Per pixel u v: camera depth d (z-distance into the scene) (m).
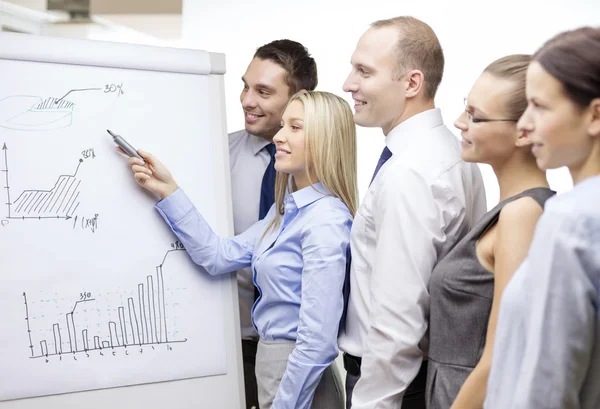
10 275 1.52
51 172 1.57
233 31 2.82
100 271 1.59
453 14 2.74
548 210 0.82
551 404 0.81
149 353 1.63
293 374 1.54
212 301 1.71
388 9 2.77
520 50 2.71
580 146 0.85
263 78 1.98
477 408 1.12
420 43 1.49
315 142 1.62
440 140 1.50
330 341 1.54
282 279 1.62
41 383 1.53
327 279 1.54
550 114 0.86
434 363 1.32
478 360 1.25
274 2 2.81
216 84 1.78
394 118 1.54
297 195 1.64
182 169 1.71
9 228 1.52
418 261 1.39
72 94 1.61
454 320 1.27
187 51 1.74
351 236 1.55
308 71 2.04
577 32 0.85
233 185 2.07
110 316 1.60
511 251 1.13
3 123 1.54
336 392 1.67
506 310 0.88
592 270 0.78
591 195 0.79
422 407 1.49
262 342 1.68
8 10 2.08
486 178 2.71
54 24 2.39
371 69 1.50
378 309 1.41
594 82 0.82
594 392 0.82
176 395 1.65
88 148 1.61
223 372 1.71
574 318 0.79
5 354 1.50
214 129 1.76
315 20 2.80
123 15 2.58
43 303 1.54
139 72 1.69
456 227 1.46
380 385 1.42
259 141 2.06
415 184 1.41
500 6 2.71
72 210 1.58
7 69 1.55
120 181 1.63
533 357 0.82
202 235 1.66
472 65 2.74
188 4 2.80
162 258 1.66
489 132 1.19
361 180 2.82
